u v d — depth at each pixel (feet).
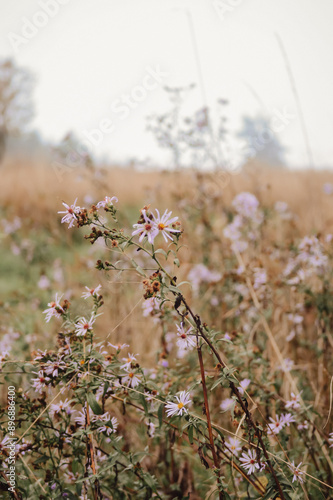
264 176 14.07
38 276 14.61
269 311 8.14
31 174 29.30
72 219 4.54
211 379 6.35
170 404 4.61
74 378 5.08
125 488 5.61
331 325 8.25
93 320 5.19
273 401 6.26
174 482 6.29
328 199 13.08
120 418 6.56
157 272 4.32
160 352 6.98
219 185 11.52
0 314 10.19
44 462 5.13
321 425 6.72
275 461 4.91
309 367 8.00
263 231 10.39
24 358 7.20
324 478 5.88
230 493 5.64
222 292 9.34
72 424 5.30
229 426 6.89
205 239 11.18
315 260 7.97
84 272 11.64
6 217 20.56
